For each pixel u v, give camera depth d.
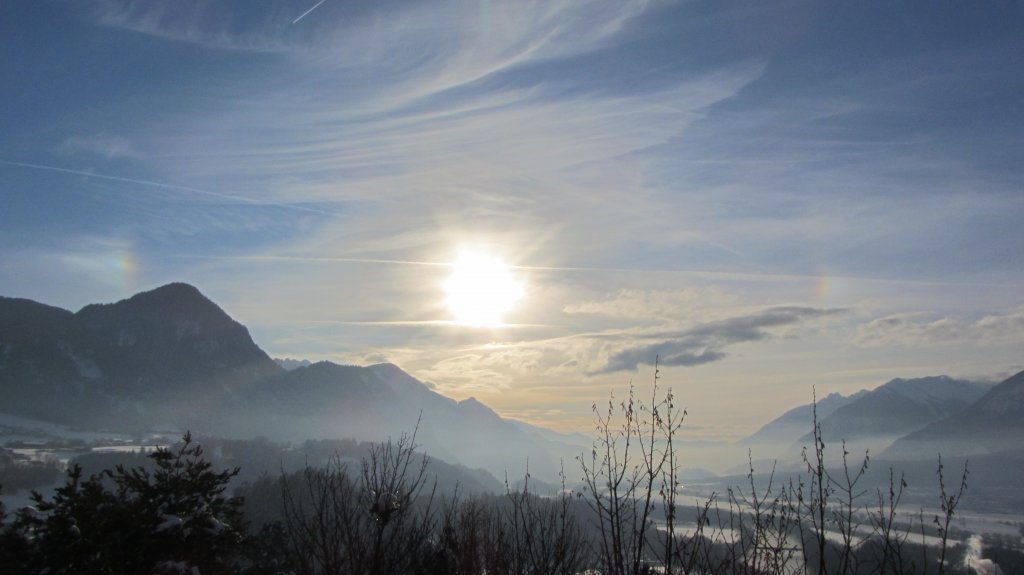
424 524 8.09
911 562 5.91
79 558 9.10
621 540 6.68
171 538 9.79
